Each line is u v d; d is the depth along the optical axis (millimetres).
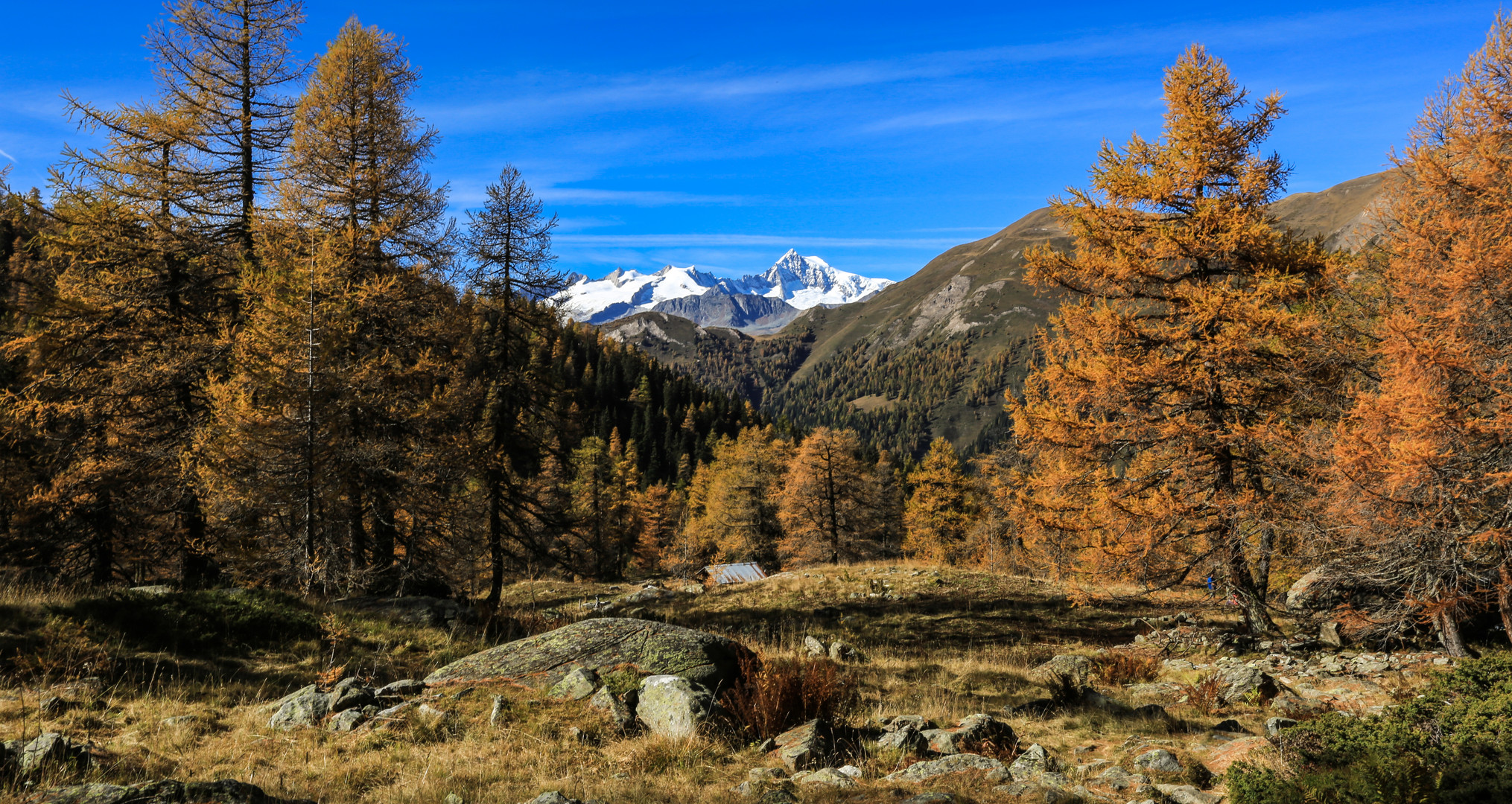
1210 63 15461
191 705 8156
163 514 18688
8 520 19078
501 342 22266
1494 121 14477
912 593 29109
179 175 18141
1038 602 26078
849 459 57719
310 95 18859
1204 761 7402
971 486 64438
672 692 7895
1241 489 15781
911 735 7719
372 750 6926
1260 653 14898
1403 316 11961
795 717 8281
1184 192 15719
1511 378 11734
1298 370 15047
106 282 17094
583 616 25453
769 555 68250
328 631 11656
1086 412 16984
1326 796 5016
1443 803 4891
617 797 5824
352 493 17094
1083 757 7875
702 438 142125
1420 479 11031
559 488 36625
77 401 17125
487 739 7273
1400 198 16875
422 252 19750
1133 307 16766
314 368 16156
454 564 20656
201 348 17312
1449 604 11750
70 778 5504
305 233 18062
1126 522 16016
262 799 4965
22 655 8445
